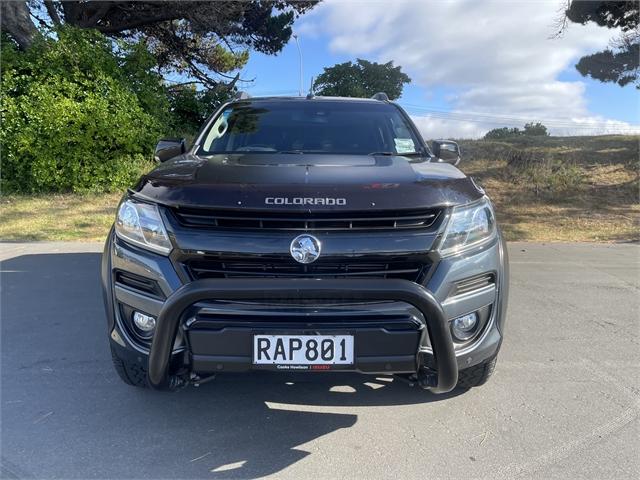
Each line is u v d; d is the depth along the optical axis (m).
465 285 2.64
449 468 2.57
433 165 3.21
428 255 2.51
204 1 16.12
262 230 2.48
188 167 3.01
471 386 3.24
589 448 2.74
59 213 9.64
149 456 2.64
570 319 4.76
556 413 3.10
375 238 2.48
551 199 11.79
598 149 14.74
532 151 14.66
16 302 4.98
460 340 2.70
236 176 2.73
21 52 11.27
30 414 3.01
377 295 2.37
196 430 2.88
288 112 4.30
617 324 4.63
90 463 2.58
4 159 10.64
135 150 11.60
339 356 2.43
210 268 2.51
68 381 3.42
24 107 10.43
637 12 14.91
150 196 2.67
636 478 2.50
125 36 18.64
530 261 7.18
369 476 2.51
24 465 2.55
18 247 7.38
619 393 3.35
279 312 2.40
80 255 6.90
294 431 2.89
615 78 18.36
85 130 10.88
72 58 11.05
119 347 2.74
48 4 15.28
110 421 2.96
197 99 16.84
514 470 2.56
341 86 40.91
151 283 2.58
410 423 2.98
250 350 2.43
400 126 4.16
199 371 2.53
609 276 6.32
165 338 2.45
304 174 2.77
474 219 2.70
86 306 4.87
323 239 2.45
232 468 2.56
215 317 2.44
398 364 2.48
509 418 3.04
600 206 11.23
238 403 3.18
